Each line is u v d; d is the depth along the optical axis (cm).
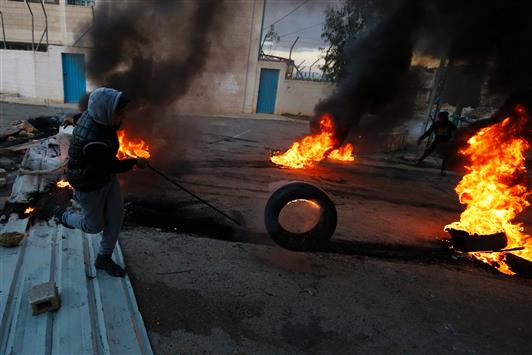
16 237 345
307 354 271
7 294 280
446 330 315
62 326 257
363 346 286
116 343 251
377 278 388
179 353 256
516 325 332
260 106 2031
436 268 427
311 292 347
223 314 303
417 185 796
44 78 1683
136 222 457
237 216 512
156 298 311
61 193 484
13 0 1652
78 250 355
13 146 725
